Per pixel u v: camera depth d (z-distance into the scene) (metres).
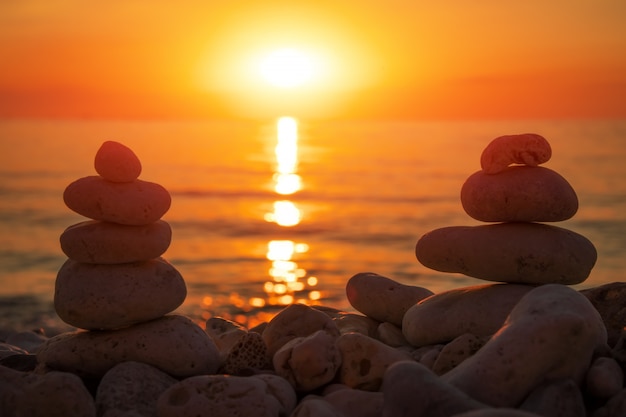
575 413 3.87
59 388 4.23
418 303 5.63
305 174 70.94
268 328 5.52
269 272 28.77
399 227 39.81
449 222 41.34
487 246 5.34
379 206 48.22
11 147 112.38
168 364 4.96
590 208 41.78
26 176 66.31
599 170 65.25
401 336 5.84
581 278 5.38
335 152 105.31
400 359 4.74
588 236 32.44
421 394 3.64
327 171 73.69
